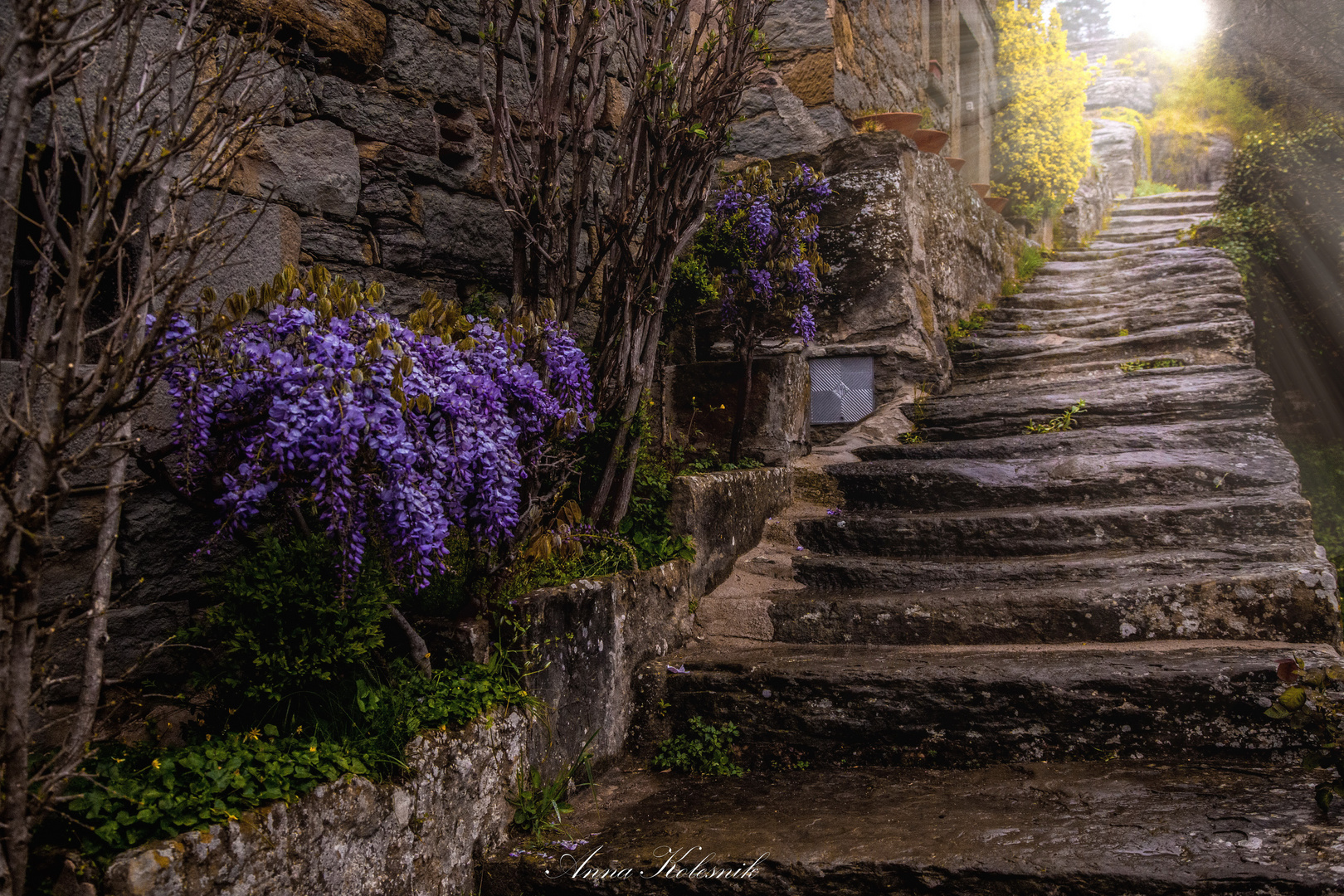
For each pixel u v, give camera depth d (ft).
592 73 12.69
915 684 11.29
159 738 8.30
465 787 8.97
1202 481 14.97
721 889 8.54
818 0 21.90
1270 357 28.17
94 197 6.38
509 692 9.82
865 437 19.47
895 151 20.42
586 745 11.02
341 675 8.75
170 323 6.77
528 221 12.16
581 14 14.07
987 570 13.89
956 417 19.22
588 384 11.69
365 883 7.69
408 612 10.60
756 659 12.67
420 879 8.30
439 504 8.42
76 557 8.53
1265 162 29.32
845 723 11.37
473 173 13.69
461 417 8.87
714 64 14.40
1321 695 9.41
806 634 13.69
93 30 6.25
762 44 13.48
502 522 9.23
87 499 8.61
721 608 14.23
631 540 13.66
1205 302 23.26
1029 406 18.78
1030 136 36.32
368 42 11.91
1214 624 12.00
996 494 16.08
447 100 13.25
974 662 11.72
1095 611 12.42
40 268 6.42
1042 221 36.99
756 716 11.79
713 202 19.54
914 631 13.19
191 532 9.53
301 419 7.49
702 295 18.88
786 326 20.51
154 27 9.02
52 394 5.95
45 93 6.54
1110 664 11.08
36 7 5.83
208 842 6.40
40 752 7.31
